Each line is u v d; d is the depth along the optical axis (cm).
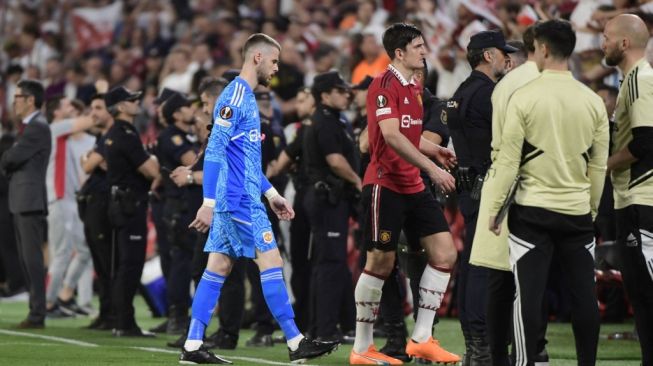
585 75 4109
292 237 3650
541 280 2253
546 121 2233
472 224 2692
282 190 3669
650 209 2495
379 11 5475
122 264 3681
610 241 3562
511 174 2238
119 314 3688
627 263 2544
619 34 2488
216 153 2641
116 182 3666
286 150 3556
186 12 7081
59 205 4462
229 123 2642
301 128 3519
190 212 3450
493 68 2702
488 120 2650
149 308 4594
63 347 3269
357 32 5041
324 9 5962
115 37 7575
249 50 2717
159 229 4188
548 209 2241
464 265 2736
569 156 2247
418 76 2945
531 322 2242
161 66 6644
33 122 3947
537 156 2245
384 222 2722
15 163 3912
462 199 2714
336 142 3275
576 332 2269
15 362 2859
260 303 3425
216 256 2730
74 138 4506
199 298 2734
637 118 2453
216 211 2684
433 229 2764
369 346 2831
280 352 3209
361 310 2805
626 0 4050
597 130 2266
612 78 4053
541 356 2589
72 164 4497
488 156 2658
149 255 4953
